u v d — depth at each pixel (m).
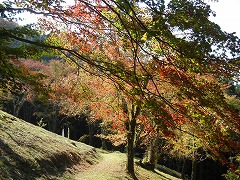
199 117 5.04
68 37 7.40
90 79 11.37
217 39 3.88
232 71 4.25
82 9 6.83
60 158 13.70
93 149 24.53
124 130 16.12
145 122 12.20
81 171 14.36
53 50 6.63
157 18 3.89
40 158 11.59
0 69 5.37
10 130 12.98
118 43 8.13
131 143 16.34
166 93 7.11
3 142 10.62
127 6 4.00
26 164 10.09
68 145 18.20
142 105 5.09
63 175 11.83
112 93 13.30
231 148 5.08
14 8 5.64
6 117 16.16
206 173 40.22
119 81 6.27
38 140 14.12
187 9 3.86
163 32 3.92
